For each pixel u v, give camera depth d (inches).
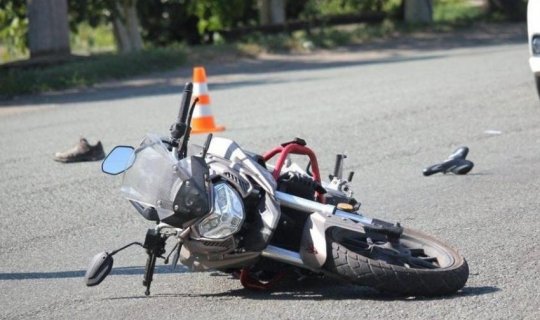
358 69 3191.4
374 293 968.9
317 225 926.4
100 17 4084.6
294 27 4559.5
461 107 2220.7
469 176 1546.5
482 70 2903.5
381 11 5007.4
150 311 955.3
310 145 1857.8
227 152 973.2
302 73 3171.8
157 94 2834.6
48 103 2770.7
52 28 3555.6
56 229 1343.5
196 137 1996.8
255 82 2967.5
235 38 4451.3
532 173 1537.9
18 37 4256.9
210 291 1016.2
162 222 924.0
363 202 1402.6
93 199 1517.0
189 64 3624.5
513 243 1142.3
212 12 4702.3
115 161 965.2
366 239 964.0
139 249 1214.9
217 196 911.7
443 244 995.9
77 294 1035.9
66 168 1780.3
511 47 3735.2
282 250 943.0
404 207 1359.5
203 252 930.1
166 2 4790.8
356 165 1667.1
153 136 959.6
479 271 1032.8
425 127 1998.0
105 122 2316.7
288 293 988.6
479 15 4928.6
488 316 879.7
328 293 980.6
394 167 1640.0
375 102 2364.7
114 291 1035.9
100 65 3277.6
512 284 979.3
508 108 2176.4
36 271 1141.7
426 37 4328.3
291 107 2361.0
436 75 2849.4
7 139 2160.4
